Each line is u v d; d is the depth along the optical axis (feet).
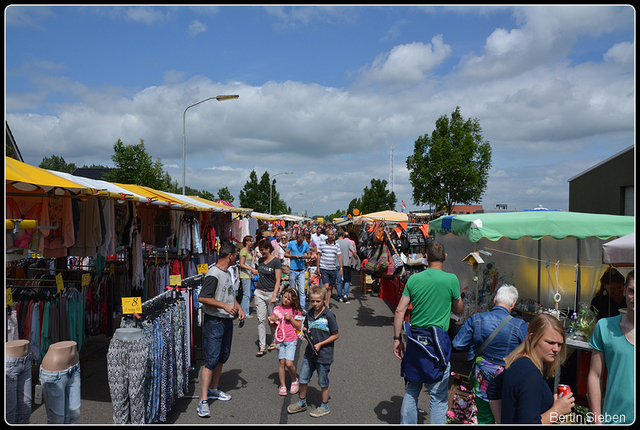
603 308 16.83
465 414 12.76
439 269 12.16
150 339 11.94
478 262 17.15
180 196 29.73
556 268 17.61
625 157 58.13
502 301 10.56
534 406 7.34
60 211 16.26
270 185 147.33
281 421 13.46
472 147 94.12
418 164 98.27
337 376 17.83
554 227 16.60
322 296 13.88
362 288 41.91
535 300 20.11
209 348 13.93
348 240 35.94
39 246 14.75
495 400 9.32
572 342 14.07
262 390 16.20
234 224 40.81
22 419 9.68
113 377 10.85
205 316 14.19
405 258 26.05
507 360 8.18
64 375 10.01
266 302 20.89
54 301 15.72
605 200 62.39
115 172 70.23
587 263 19.21
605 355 8.43
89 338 22.91
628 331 8.09
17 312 14.71
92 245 17.88
